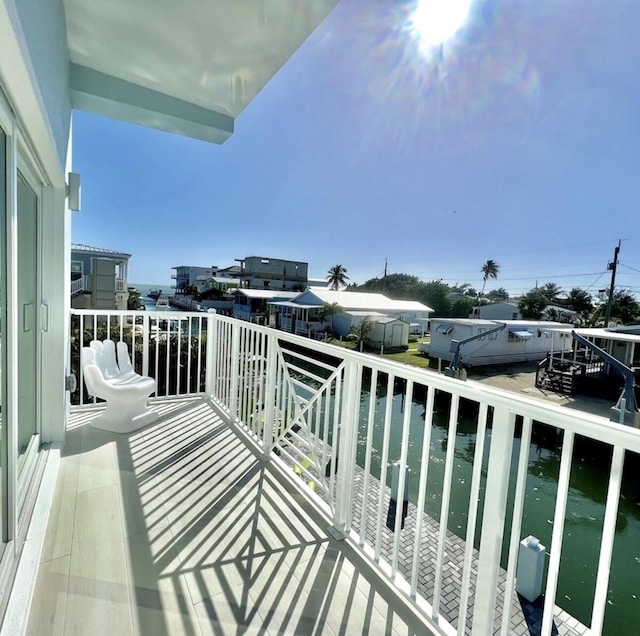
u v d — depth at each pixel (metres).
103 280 12.73
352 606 1.42
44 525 1.72
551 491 6.95
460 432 9.26
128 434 2.88
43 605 1.35
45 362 2.48
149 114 2.94
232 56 2.47
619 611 4.10
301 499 2.12
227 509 2.00
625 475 7.49
